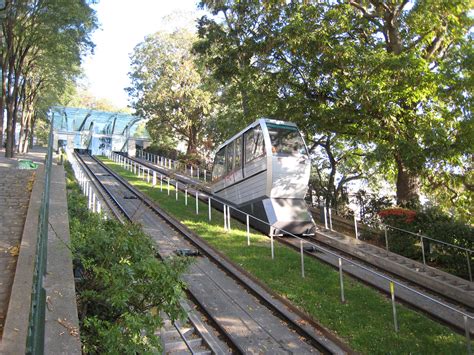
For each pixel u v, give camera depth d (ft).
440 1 45.14
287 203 51.98
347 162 76.18
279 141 52.70
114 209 58.13
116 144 183.01
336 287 33.45
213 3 77.77
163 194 74.69
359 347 24.29
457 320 28.91
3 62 85.66
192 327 25.23
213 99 134.21
